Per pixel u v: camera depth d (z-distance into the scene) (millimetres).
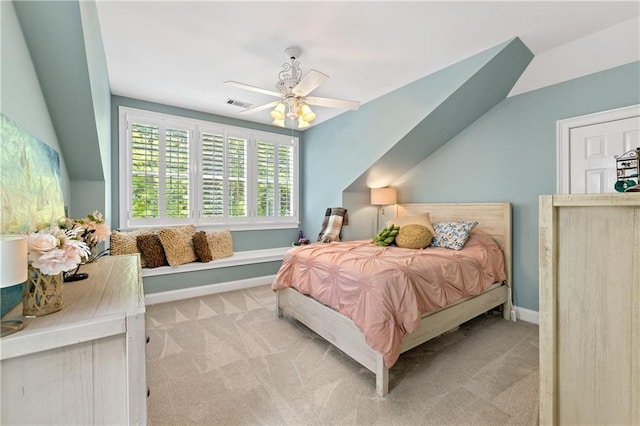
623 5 1939
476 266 2596
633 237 754
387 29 2193
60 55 1581
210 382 1868
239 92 3383
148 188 3705
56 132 2025
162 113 3768
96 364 876
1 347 740
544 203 898
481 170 3301
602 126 2457
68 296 1093
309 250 2785
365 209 4434
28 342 769
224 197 4305
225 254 4016
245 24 2119
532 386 1833
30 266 875
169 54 2535
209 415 1580
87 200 2676
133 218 3621
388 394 1754
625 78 2340
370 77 3016
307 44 2387
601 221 804
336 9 1963
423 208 3840
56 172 1901
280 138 4852
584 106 2555
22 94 1400
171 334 2547
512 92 3018
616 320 783
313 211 4828
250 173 4547
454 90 2736
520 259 2979
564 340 874
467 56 2605
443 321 2199
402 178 4176
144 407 930
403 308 1845
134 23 2100
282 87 2521
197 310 3129
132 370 909
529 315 2893
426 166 3873
